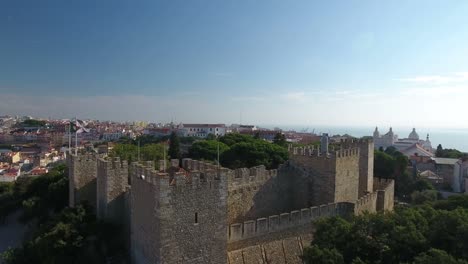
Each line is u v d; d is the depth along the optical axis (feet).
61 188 212.02
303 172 187.93
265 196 176.04
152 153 351.05
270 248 144.36
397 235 118.62
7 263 151.43
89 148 248.52
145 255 112.88
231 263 131.03
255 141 390.63
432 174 456.86
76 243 135.13
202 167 136.56
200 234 110.52
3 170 482.28
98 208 159.94
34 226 214.48
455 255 113.39
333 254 108.27
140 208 116.98
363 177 228.43
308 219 159.22
